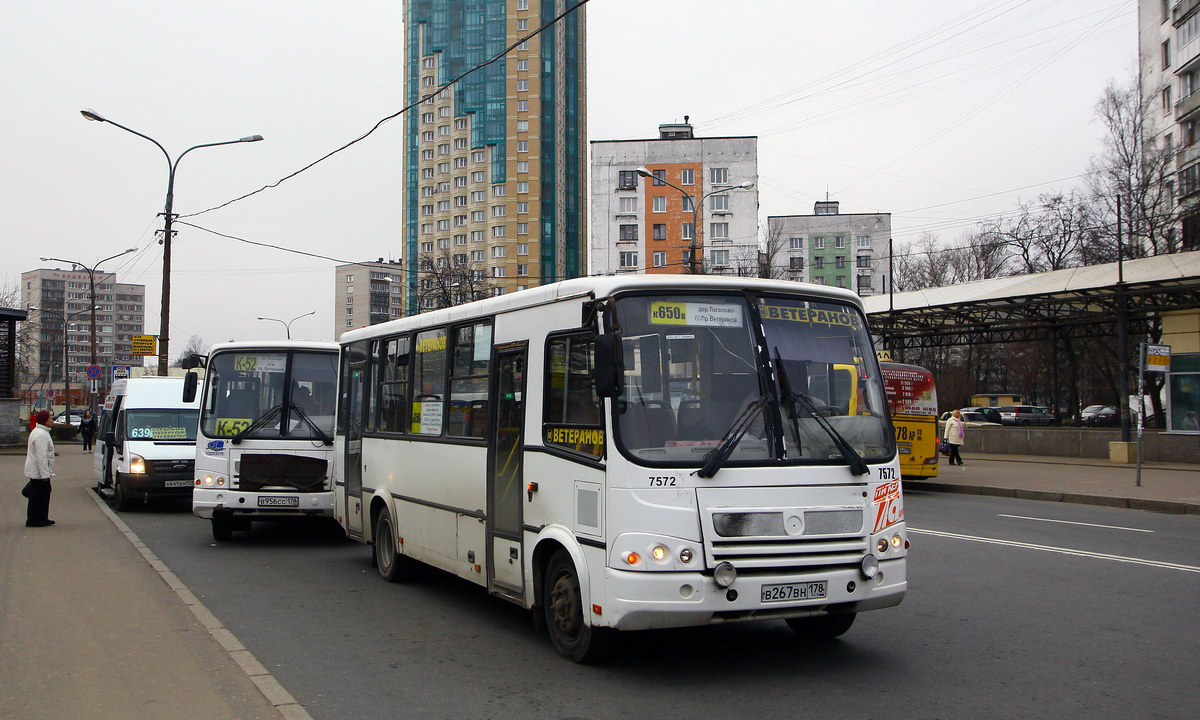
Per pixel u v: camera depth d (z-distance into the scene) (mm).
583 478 6316
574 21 90062
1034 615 8117
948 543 12516
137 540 12766
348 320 115875
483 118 84312
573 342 6613
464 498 8250
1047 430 30297
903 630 7590
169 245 25984
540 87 83375
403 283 89438
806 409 6352
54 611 8102
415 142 89125
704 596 5770
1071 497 18875
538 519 6934
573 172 88812
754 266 65625
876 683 6105
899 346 32938
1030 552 11688
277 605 8852
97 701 5562
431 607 8766
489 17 85188
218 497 12445
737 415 6172
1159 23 45562
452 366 8727
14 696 5656
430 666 6625
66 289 129625
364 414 10969
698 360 6234
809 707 5609
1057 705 5625
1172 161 39719
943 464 27828
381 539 10359
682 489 5867
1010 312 29719
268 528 14984
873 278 91938
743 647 7078
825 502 6168
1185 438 25516
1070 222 41031
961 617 8047
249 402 12758
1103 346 39562
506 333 7664
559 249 84875
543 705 5688
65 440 47438
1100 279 25500
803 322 6621
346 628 7875
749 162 70562
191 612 8086
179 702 5551
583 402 6410
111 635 7227
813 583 6000
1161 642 7160
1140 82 37844
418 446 9320
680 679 6234
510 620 8195
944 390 54094
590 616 6176
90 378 36250
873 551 6266
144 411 17438
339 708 5648
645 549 5809
